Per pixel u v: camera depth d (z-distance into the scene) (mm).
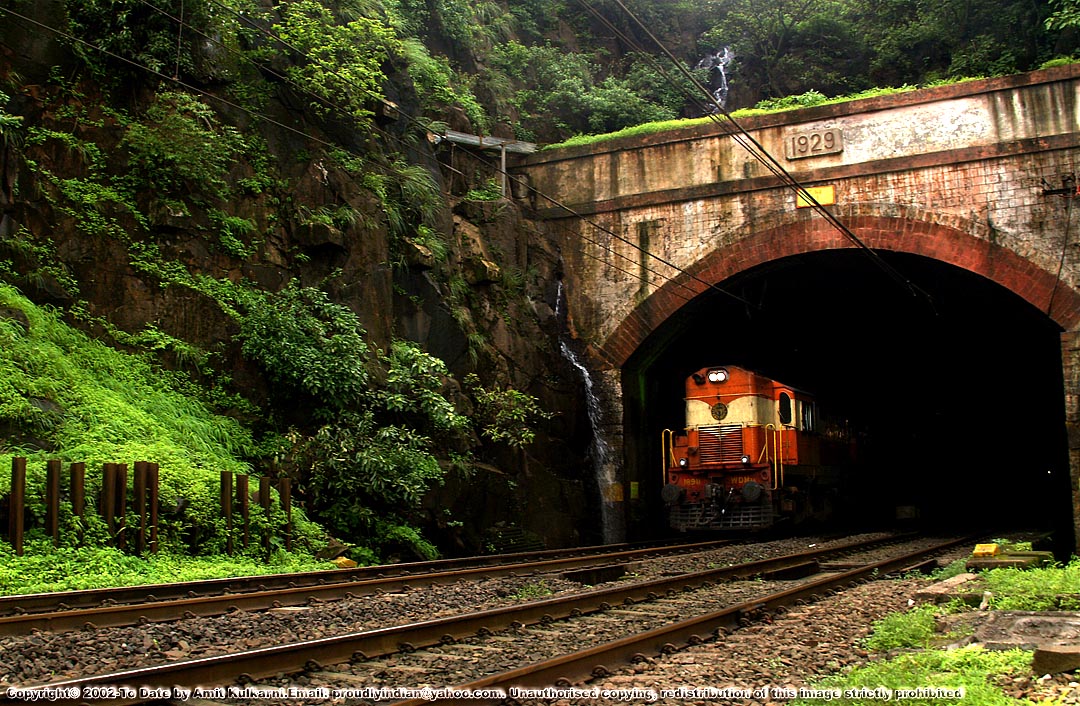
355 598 10906
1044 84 22141
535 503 21516
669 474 24781
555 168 26547
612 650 7297
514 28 31984
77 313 15867
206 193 18125
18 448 12789
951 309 28688
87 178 16891
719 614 9000
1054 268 21594
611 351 25562
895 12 34500
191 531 13430
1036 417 36656
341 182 20000
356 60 20312
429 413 18250
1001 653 7035
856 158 23609
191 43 18484
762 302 27797
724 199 24812
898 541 22109
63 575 11289
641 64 34000
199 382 16734
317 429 17438
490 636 8469
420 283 21047
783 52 37344
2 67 16422
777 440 24000
